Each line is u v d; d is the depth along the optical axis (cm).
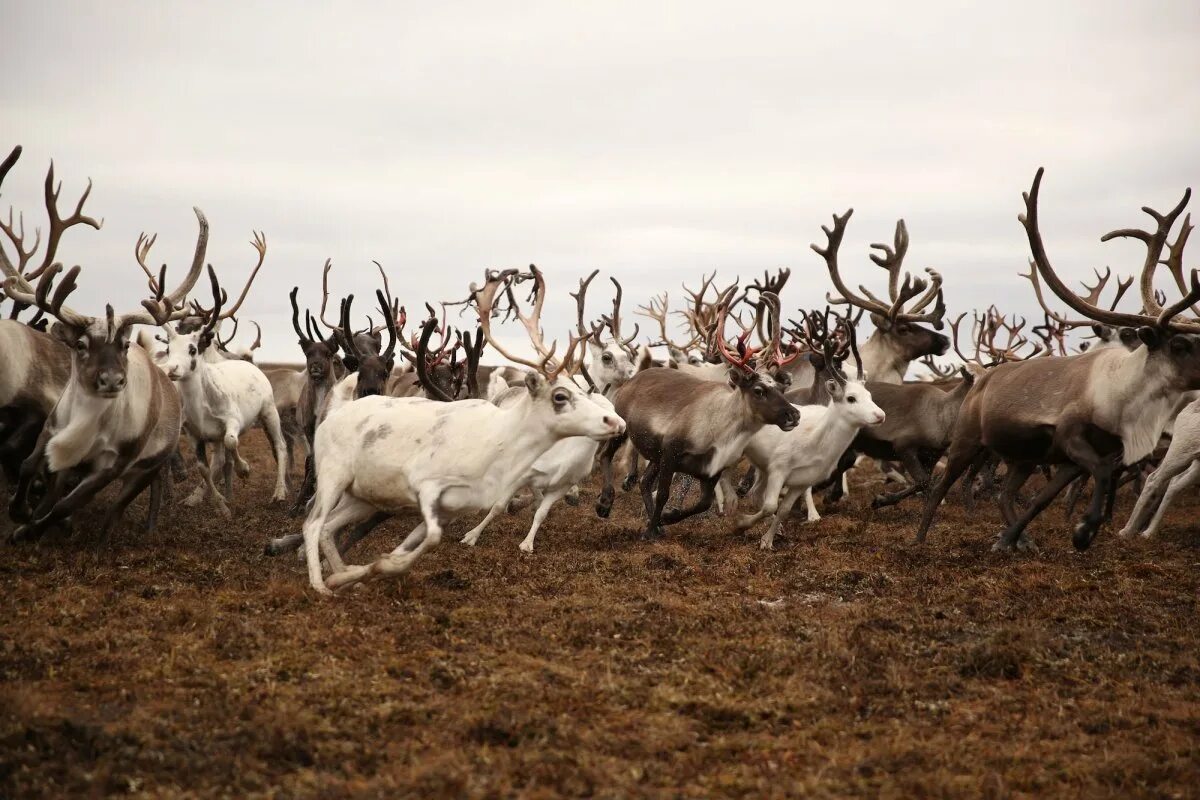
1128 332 951
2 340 930
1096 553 1029
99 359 852
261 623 696
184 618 705
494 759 494
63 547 936
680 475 1362
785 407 1032
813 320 1584
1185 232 984
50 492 924
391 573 759
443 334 1377
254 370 1422
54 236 943
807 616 770
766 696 596
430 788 461
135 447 918
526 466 786
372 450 786
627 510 1370
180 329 1330
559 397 776
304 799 448
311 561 777
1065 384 1015
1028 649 673
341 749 501
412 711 547
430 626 707
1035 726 559
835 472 1363
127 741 495
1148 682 631
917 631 732
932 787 477
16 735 489
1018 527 1041
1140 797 470
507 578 880
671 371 1221
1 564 841
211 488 1269
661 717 557
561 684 600
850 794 474
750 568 956
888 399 1329
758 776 489
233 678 587
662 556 980
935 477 1656
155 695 563
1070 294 1009
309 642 659
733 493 1334
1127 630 747
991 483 1462
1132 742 538
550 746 512
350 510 816
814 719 566
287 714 532
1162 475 1129
